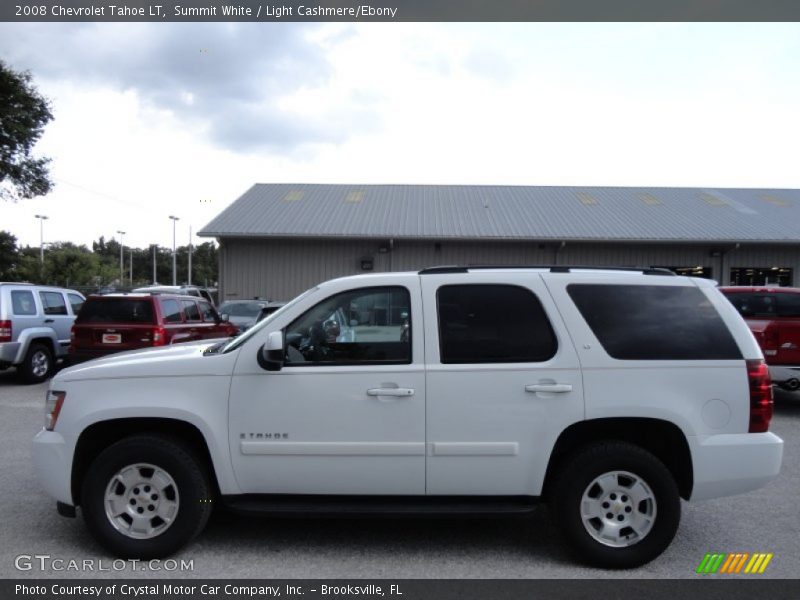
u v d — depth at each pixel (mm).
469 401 3977
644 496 3949
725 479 3951
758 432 4012
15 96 19453
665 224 22406
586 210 24234
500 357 4035
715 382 3996
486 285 4180
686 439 3951
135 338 10648
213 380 4070
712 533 4633
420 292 4172
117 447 4035
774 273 22062
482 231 21453
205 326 12492
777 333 9031
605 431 4180
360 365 4051
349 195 26234
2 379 12516
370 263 22250
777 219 23234
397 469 4000
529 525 4801
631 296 4168
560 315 4082
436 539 4492
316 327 4180
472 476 3996
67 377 4211
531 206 24781
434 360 4031
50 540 4391
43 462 4137
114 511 4074
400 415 3982
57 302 12695
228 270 22422
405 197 26016
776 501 5379
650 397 3949
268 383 4031
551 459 4137
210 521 4793
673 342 4059
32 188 20875
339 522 4805
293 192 26609
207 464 4207
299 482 4047
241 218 22859
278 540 4434
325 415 4004
